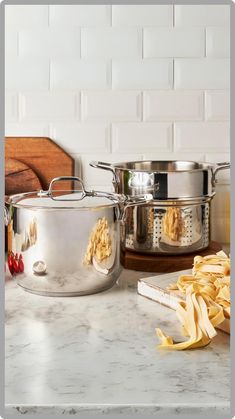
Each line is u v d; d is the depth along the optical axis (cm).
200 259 131
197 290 112
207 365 99
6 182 167
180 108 169
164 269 147
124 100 168
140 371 96
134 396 89
